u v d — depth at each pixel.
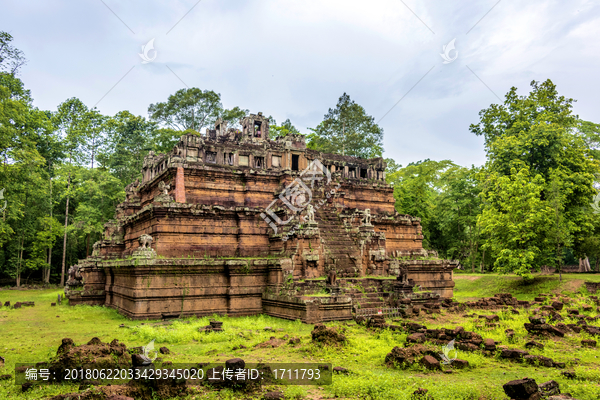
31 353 16.33
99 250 40.41
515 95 53.94
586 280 40.72
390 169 84.12
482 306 30.30
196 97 67.31
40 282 68.50
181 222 30.88
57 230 63.31
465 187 63.41
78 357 12.52
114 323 24.80
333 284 26.67
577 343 18.03
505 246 44.81
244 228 32.75
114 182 60.31
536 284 43.88
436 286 38.12
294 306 24.58
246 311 27.86
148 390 11.02
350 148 65.69
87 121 66.50
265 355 16.06
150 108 67.06
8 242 61.31
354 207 44.62
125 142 64.50
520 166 47.31
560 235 42.56
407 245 43.88
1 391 11.35
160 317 25.97
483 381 12.69
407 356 14.63
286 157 39.53
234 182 36.81
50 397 10.52
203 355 16.14
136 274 25.84
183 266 26.78
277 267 27.88
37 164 47.47
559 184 43.72
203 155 37.25
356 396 11.41
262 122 45.22
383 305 26.97
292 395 11.45
